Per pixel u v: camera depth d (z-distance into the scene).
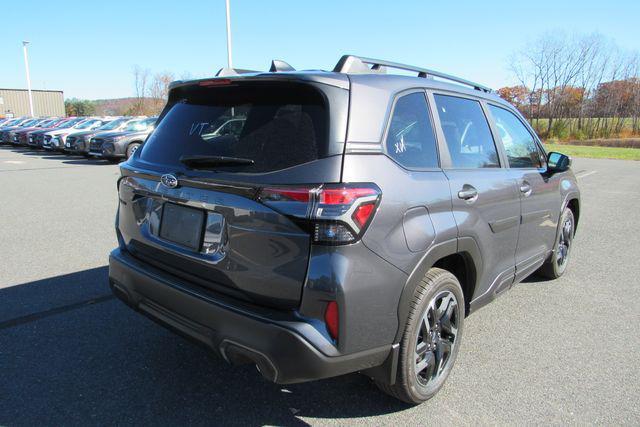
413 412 2.76
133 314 3.95
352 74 2.48
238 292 2.34
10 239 6.23
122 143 16.48
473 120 3.35
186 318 2.47
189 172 2.52
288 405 2.80
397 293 2.38
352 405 2.81
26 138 23.08
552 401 2.89
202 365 3.21
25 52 43.44
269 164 2.26
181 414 2.69
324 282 2.10
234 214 2.29
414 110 2.76
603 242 6.86
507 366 3.29
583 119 53.62
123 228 3.09
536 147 4.29
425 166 2.71
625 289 4.86
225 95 2.69
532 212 3.88
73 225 7.07
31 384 2.93
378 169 2.33
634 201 10.76
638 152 31.59
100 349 3.38
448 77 3.31
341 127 2.26
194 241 2.51
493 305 4.40
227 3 19.22
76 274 4.87
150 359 3.26
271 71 2.75
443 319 2.84
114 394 2.86
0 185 11.25
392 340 2.44
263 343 2.16
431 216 2.59
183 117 2.86
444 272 2.76
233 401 2.82
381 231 2.27
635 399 2.92
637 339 3.73
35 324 3.74
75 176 13.10
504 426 2.65
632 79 51.84
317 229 2.09
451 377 3.14
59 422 2.58
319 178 2.14
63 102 57.00
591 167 20.38
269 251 2.20
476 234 2.98
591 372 3.23
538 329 3.89
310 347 2.12
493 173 3.33
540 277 5.18
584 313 4.23
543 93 54.34
